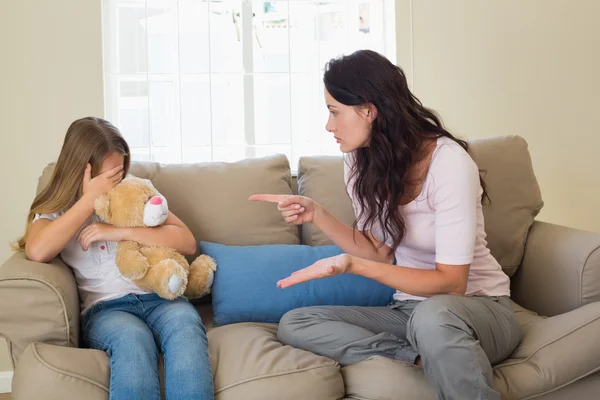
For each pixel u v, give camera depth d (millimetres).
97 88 2699
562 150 3010
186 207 2182
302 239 2328
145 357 1540
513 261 2141
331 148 3006
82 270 1870
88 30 2684
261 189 2250
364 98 1642
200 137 2924
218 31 2916
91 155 1891
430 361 1439
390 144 1665
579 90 2996
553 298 1960
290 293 1955
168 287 1812
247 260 2014
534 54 2963
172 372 1521
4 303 1588
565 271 1915
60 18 2668
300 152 2994
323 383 1532
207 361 1567
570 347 1566
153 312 1805
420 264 1812
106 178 1875
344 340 1633
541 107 2984
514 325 1624
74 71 2686
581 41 2984
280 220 2240
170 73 2857
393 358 1596
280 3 2949
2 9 2639
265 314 1942
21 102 2666
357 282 1997
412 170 1696
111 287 1861
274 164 2312
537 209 2252
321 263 1589
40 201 1907
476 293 1724
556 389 1561
